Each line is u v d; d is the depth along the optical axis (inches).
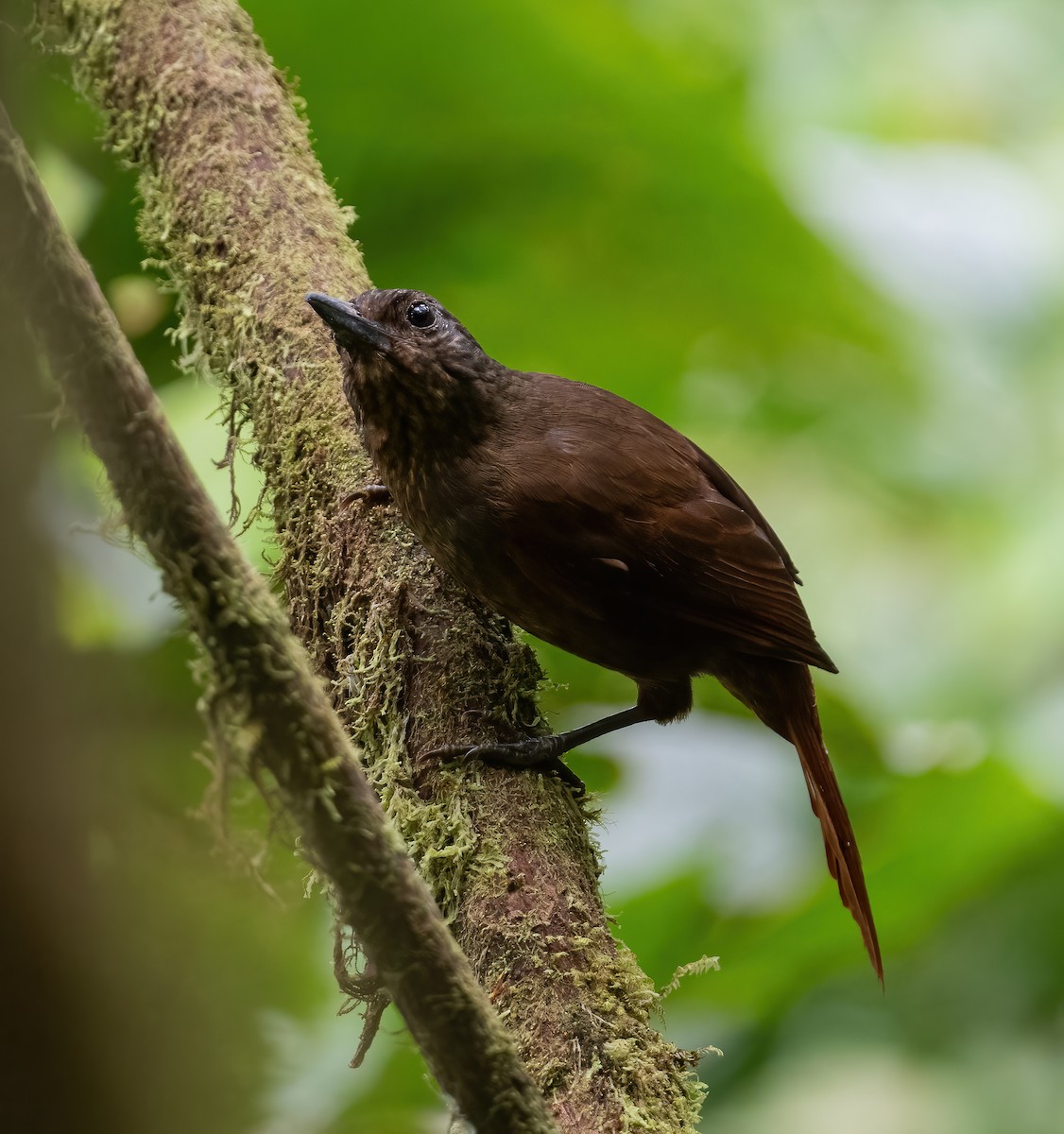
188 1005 128.3
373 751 263.7
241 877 192.7
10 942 105.3
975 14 580.1
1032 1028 379.9
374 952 176.2
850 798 381.4
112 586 306.3
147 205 316.5
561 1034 216.4
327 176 406.6
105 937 111.8
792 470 572.1
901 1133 370.0
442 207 420.5
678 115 398.0
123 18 322.0
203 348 306.0
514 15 368.2
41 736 108.7
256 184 307.1
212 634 172.7
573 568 290.4
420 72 386.9
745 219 427.8
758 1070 379.6
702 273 445.4
